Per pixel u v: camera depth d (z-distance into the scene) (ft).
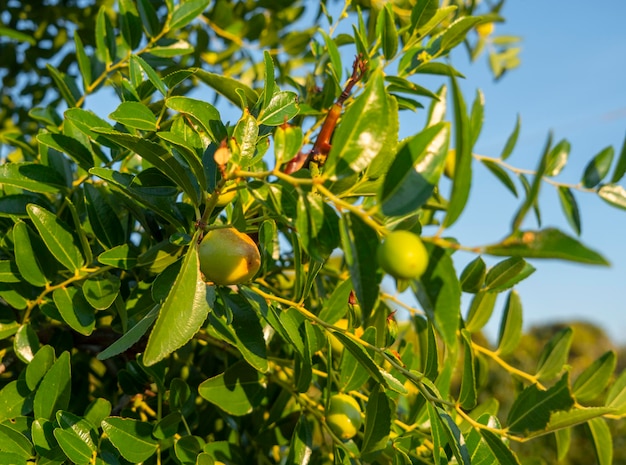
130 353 1.10
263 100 0.91
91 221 0.96
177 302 0.70
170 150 0.88
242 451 1.14
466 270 1.01
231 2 1.94
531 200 0.53
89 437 0.85
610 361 1.12
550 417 0.84
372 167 0.70
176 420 0.93
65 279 1.01
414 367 1.23
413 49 1.13
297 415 1.20
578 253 0.52
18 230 0.92
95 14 1.99
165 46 1.30
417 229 0.83
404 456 0.92
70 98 1.26
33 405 0.87
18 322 1.00
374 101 0.63
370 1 1.53
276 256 1.11
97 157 1.06
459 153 0.54
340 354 1.09
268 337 1.07
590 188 1.07
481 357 1.30
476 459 0.87
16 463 0.82
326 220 0.62
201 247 0.79
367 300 0.59
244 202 0.98
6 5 1.98
